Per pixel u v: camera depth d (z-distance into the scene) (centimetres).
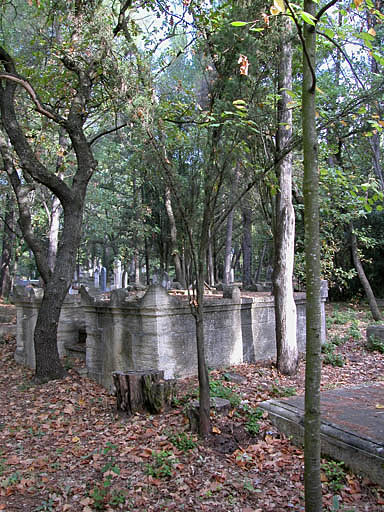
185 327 688
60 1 826
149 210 1680
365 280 1416
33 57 1116
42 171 766
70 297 955
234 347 785
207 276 1762
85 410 604
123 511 345
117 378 560
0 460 454
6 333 1232
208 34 512
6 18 1158
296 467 395
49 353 765
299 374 738
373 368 783
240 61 304
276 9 231
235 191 570
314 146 253
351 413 453
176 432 472
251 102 498
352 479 368
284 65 709
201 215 509
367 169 1556
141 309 660
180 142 538
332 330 1187
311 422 246
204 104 617
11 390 732
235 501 348
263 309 862
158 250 2058
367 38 265
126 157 1850
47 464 439
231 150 459
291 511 328
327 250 1387
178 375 670
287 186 754
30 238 787
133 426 509
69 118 831
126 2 806
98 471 415
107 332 732
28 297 935
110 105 864
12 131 757
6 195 1789
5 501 372
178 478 384
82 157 827
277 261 749
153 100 545
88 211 2166
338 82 1051
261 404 510
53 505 363
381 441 373
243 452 425
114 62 645
